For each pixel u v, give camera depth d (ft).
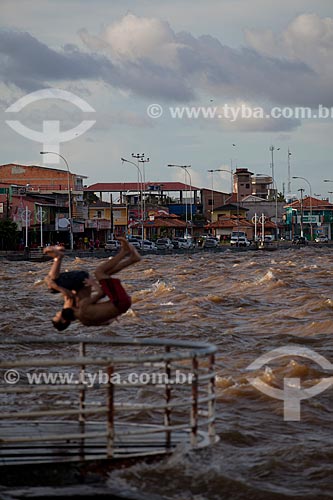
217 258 560.20
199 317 202.90
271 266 435.53
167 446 73.46
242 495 71.46
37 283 317.83
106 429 75.05
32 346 149.89
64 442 72.33
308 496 72.33
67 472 68.33
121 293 69.36
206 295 262.06
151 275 365.61
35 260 543.39
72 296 69.97
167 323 193.26
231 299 241.14
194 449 72.43
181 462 71.56
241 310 222.07
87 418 96.89
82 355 73.61
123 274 378.32
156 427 75.87
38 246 642.63
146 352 145.79
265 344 158.10
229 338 165.99
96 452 70.44
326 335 165.17
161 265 463.83
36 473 67.51
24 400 105.50
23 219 644.27
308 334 168.14
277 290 275.18
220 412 102.22
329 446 86.74
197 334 174.09
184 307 221.25
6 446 71.31
